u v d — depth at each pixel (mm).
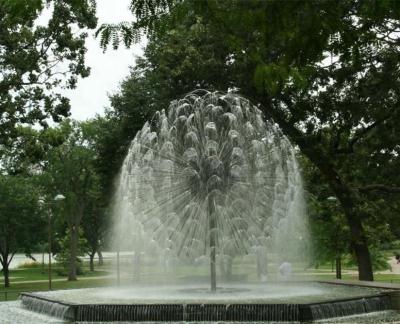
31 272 67000
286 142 17953
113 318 12391
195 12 5582
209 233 15180
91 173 52219
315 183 28188
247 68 22703
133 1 5617
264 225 16547
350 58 6266
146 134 18922
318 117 24266
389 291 15156
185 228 15906
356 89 22625
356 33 6027
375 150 23719
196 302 12562
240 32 5809
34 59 26062
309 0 5055
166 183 15922
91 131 51625
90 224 64125
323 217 29609
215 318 12062
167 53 25312
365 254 25484
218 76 24766
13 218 46625
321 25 5281
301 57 5629
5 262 46031
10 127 26766
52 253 71062
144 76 31203
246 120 17688
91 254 67250
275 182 16844
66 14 26109
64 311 13094
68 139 52125
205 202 15219
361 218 25297
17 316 14078
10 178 48062
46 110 27344
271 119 24172
